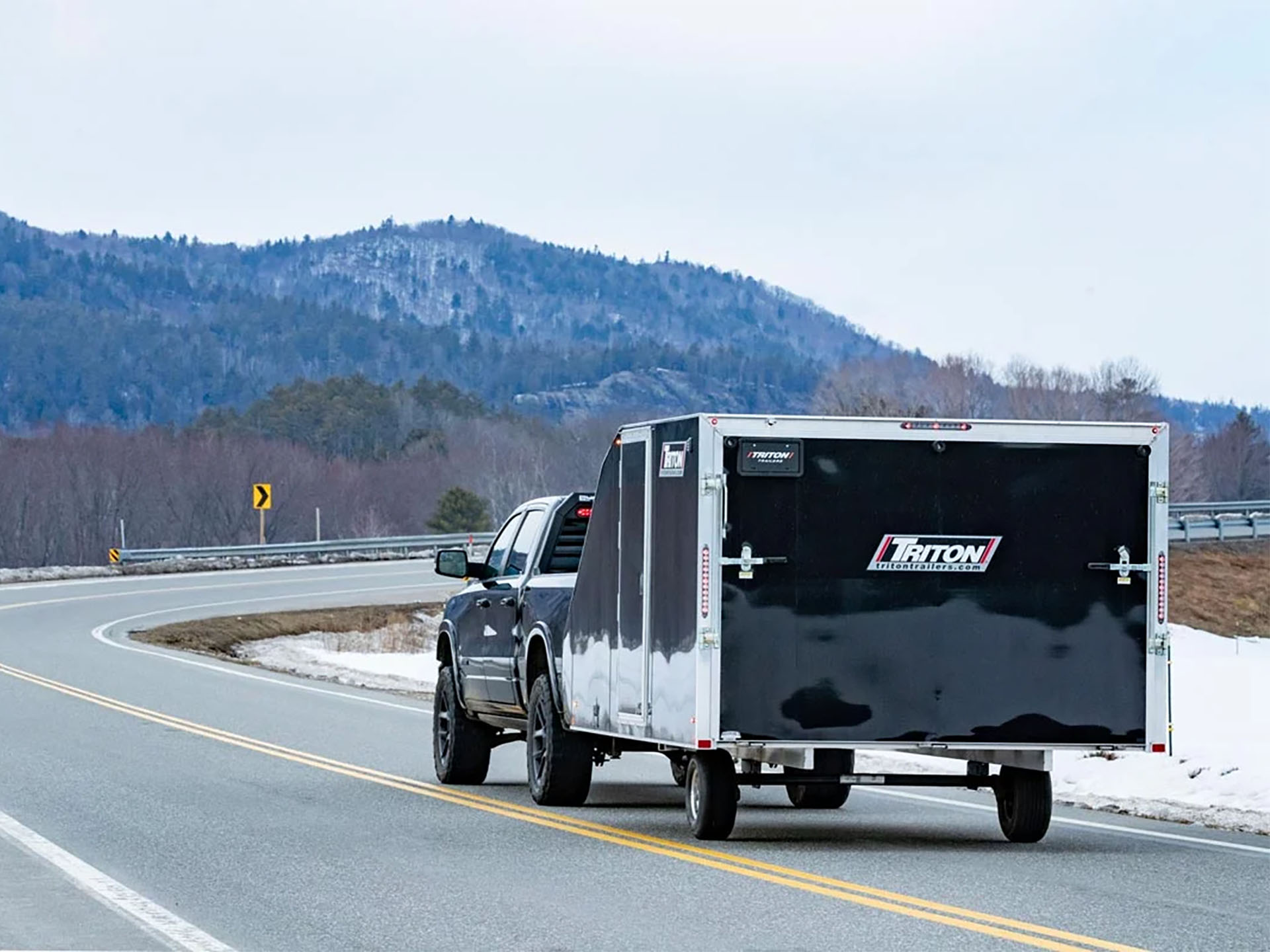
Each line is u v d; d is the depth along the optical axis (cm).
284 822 1881
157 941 1229
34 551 17612
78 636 5559
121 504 17950
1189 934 1260
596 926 1290
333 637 6147
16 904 1376
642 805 2117
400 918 1324
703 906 1378
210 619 6216
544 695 2072
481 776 2334
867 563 1725
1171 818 2002
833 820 1998
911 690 1730
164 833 1781
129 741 2736
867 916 1334
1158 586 1778
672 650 1747
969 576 1747
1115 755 2486
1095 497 1773
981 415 17362
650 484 1808
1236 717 3209
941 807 2145
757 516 1708
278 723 3112
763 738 1700
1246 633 7650
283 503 18950
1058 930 1273
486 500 19038
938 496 1744
